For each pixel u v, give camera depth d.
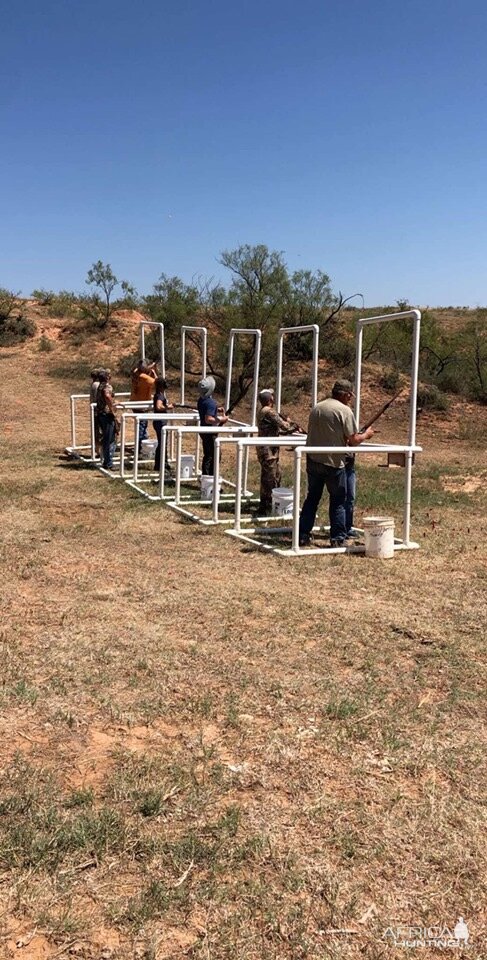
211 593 6.66
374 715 4.40
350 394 8.51
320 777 3.74
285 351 25.16
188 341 25.84
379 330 24.86
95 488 11.99
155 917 2.79
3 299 33.88
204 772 3.75
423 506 11.00
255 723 4.27
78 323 32.56
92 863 3.07
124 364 26.45
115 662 5.08
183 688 4.70
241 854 3.13
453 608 6.36
